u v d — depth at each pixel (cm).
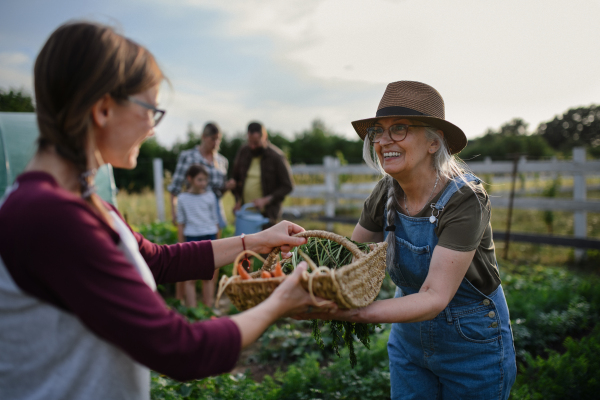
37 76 101
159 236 608
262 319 113
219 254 164
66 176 104
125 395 105
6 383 95
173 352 97
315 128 3133
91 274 91
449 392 193
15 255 88
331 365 332
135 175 1655
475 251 174
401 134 169
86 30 101
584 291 501
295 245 171
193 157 527
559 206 708
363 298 140
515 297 479
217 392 281
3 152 333
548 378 294
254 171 577
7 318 92
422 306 148
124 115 108
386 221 202
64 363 96
